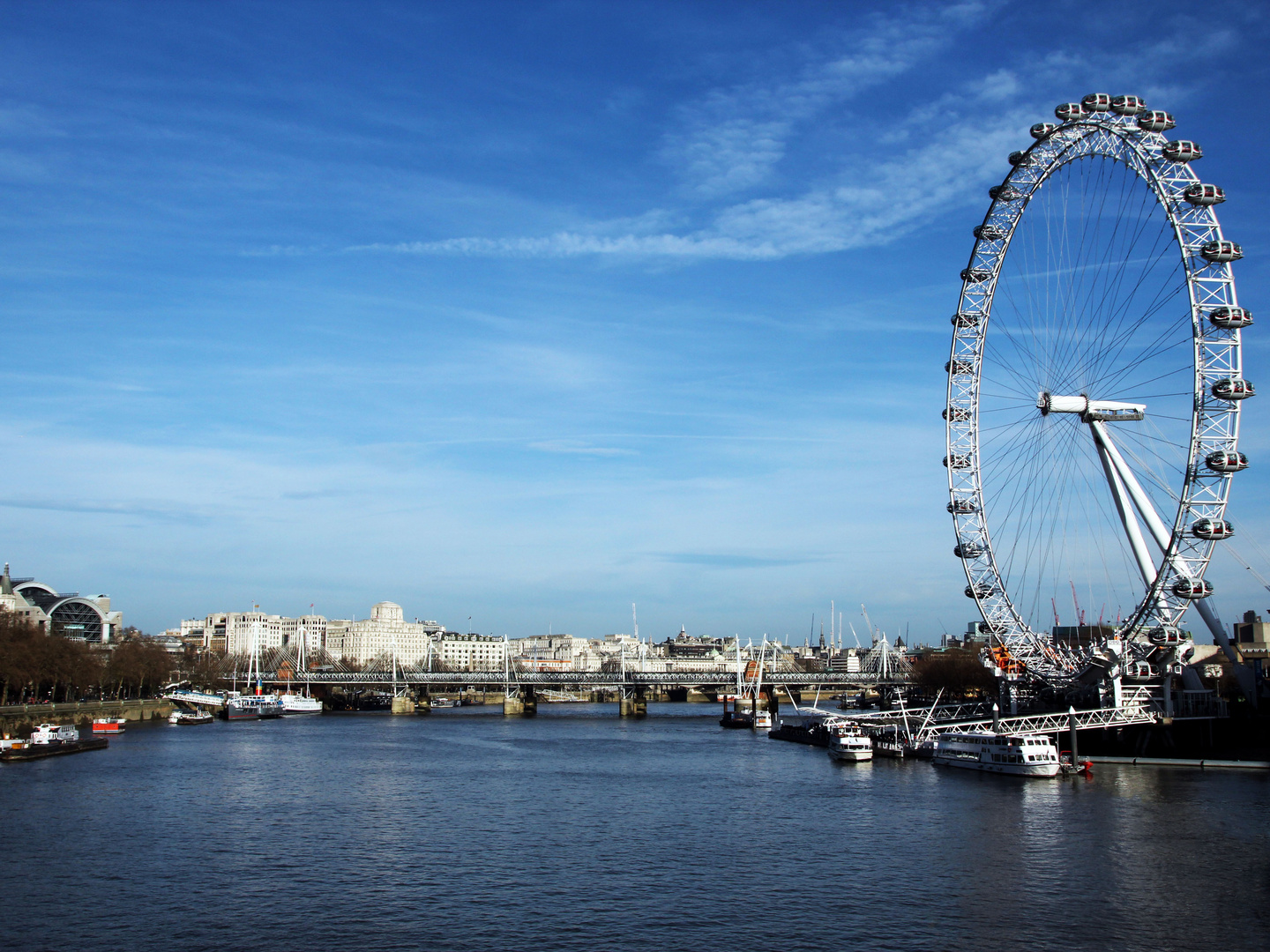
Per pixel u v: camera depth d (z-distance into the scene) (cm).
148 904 11181
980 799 17150
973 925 10431
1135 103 18538
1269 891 11406
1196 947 9812
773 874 12362
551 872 12569
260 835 14612
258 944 9950
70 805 16775
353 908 11062
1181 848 13300
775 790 18888
